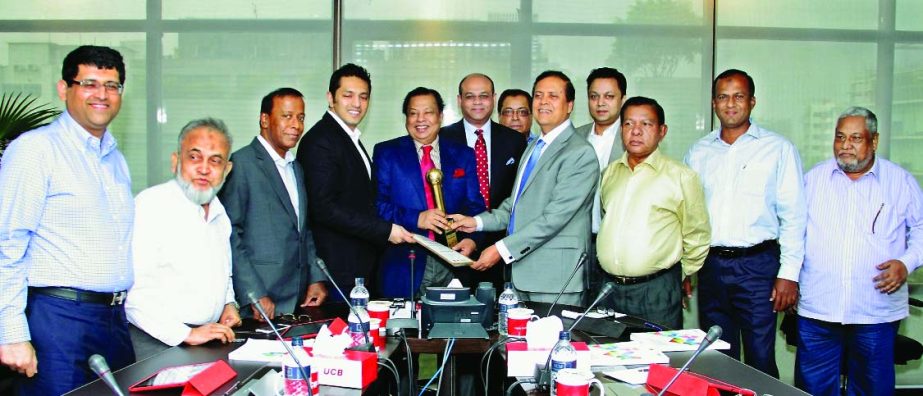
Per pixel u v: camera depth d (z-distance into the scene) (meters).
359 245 3.27
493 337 2.38
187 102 4.52
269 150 3.20
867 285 3.18
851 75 4.60
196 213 2.44
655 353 2.19
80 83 2.22
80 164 2.25
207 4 4.49
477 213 3.45
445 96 4.56
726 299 3.35
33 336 2.16
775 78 4.59
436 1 4.54
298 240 3.19
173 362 2.09
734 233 3.28
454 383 2.33
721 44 4.57
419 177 3.41
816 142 4.62
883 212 3.17
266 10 4.51
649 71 4.57
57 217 2.19
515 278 3.17
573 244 3.15
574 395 1.71
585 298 3.26
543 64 4.57
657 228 3.08
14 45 4.46
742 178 3.30
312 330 2.45
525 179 3.32
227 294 2.62
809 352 3.35
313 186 3.21
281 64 4.54
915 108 4.61
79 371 2.20
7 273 2.08
